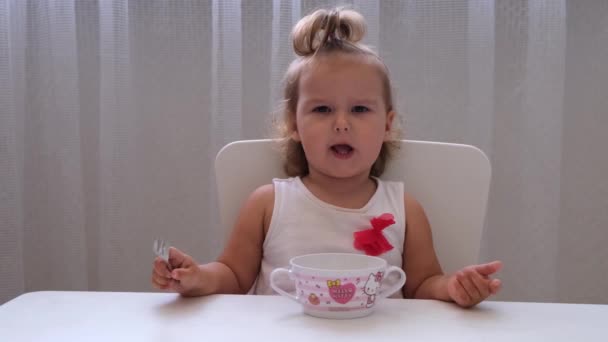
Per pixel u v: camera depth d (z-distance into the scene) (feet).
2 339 1.78
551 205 4.81
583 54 4.92
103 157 4.96
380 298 2.31
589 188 4.99
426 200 3.56
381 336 1.83
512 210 4.98
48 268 5.16
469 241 3.47
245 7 5.03
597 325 1.96
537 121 4.77
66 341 1.76
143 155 5.19
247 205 3.49
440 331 1.89
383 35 4.99
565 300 5.09
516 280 4.98
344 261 2.39
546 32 4.68
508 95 4.94
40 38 5.02
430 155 3.55
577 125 4.97
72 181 5.00
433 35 4.91
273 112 4.74
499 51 4.93
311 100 3.27
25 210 5.15
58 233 5.12
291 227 3.41
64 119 4.97
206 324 1.95
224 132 4.91
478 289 2.18
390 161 3.62
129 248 5.10
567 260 5.06
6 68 4.84
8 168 4.90
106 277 5.06
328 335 1.84
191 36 5.12
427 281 3.19
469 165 3.47
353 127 3.23
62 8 4.92
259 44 5.05
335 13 3.42
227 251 3.43
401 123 4.66
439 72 4.92
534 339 1.81
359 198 3.53
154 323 1.95
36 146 5.11
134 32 5.11
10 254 4.96
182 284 2.40
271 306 2.20
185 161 5.19
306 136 3.29
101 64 4.92
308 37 3.43
